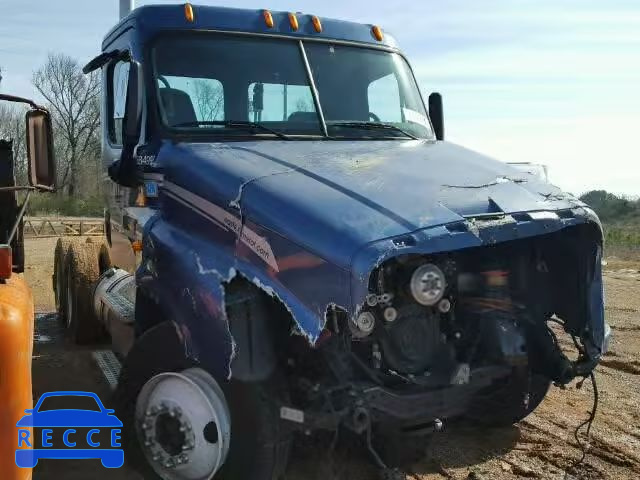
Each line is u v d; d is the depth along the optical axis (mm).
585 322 4086
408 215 3348
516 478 4246
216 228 3756
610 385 6117
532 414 5344
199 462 3621
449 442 4789
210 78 4762
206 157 4090
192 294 3619
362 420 3324
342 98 5090
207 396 3561
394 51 5574
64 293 7977
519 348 3779
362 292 3035
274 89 4898
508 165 4434
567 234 4117
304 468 4125
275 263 3367
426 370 3543
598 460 4500
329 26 5320
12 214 3961
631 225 33125
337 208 3371
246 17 5043
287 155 4160
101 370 5902
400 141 4906
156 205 4367
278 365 3488
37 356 6926
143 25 4820
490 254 3906
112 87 5766
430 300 3305
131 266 4934
